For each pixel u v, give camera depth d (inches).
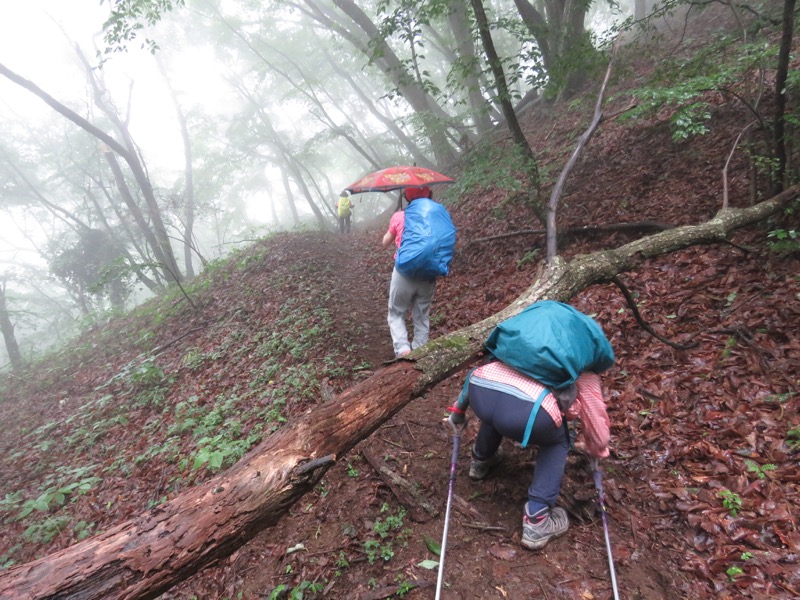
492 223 335.6
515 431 93.1
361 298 332.2
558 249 255.4
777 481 102.1
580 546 100.7
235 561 124.3
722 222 169.9
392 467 137.6
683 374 140.7
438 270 171.0
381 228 626.2
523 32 277.1
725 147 247.8
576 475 118.2
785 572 85.0
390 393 105.0
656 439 123.0
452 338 124.3
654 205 244.8
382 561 109.2
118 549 67.0
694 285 179.2
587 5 352.5
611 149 319.3
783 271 163.9
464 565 102.1
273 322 309.4
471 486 124.1
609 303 190.1
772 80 269.7
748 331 145.1
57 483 220.8
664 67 215.0
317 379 206.2
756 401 123.6
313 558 115.3
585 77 505.7
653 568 93.3
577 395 96.5
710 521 97.4
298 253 478.0
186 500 75.6
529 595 92.7
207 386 259.9
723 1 201.8
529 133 500.7
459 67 265.7
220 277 503.5
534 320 96.2
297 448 86.0
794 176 186.2
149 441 222.8
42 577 61.9
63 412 337.4
